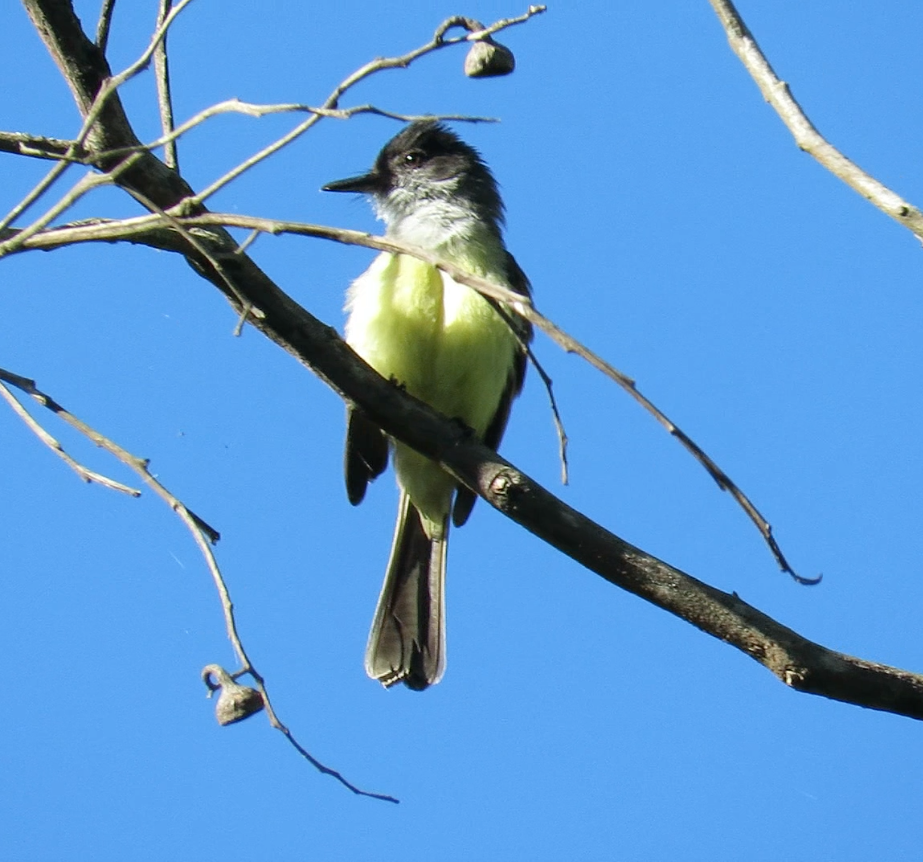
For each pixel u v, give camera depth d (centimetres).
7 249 493
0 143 546
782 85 591
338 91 486
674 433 420
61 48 635
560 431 506
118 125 639
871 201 551
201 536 512
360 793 524
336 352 696
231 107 476
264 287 666
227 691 527
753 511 431
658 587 653
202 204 510
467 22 489
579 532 664
